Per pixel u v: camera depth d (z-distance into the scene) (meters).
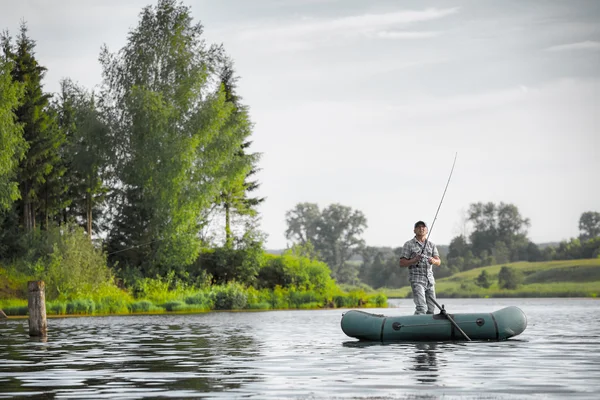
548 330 33.25
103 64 84.62
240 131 87.06
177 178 80.06
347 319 26.62
